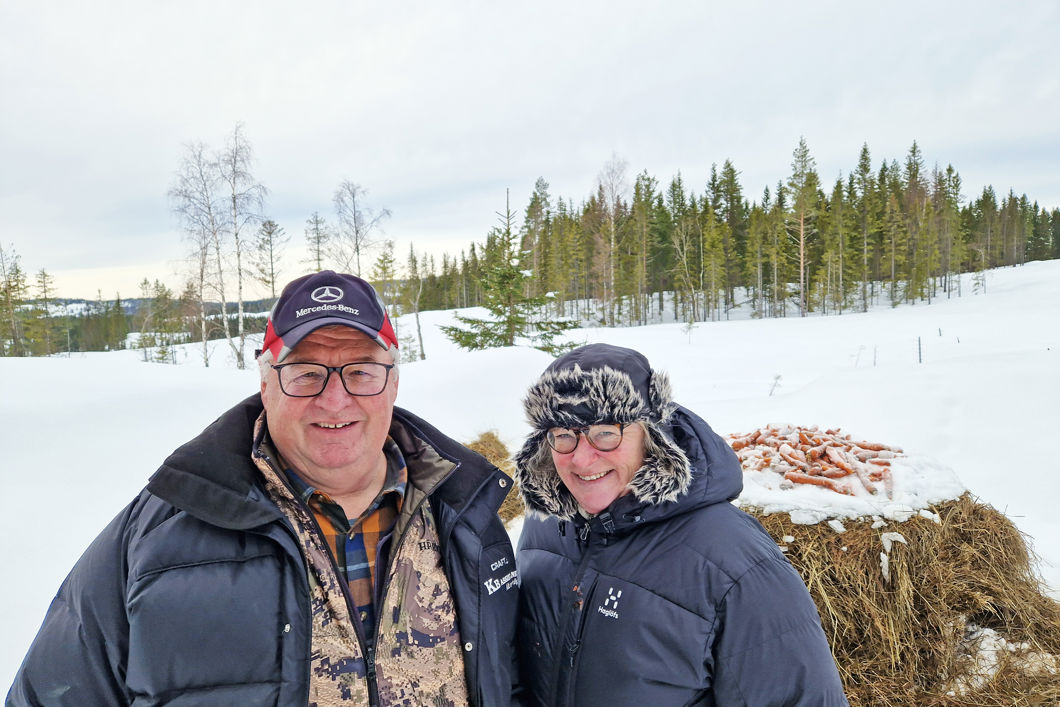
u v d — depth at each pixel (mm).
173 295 24141
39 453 4750
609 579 1591
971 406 7047
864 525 2992
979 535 3164
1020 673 2768
